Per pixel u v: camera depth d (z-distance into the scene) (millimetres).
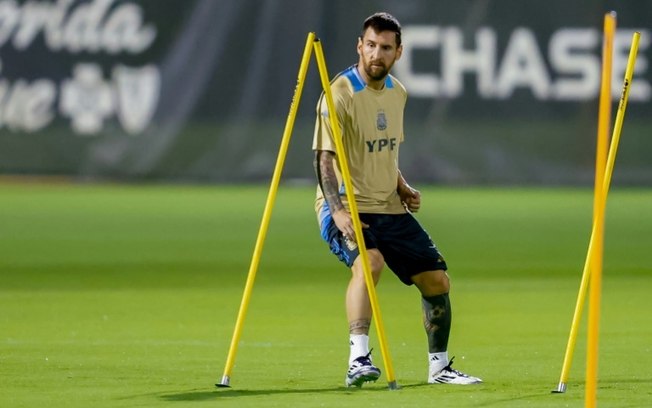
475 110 86250
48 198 86562
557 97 86188
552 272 52188
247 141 86125
